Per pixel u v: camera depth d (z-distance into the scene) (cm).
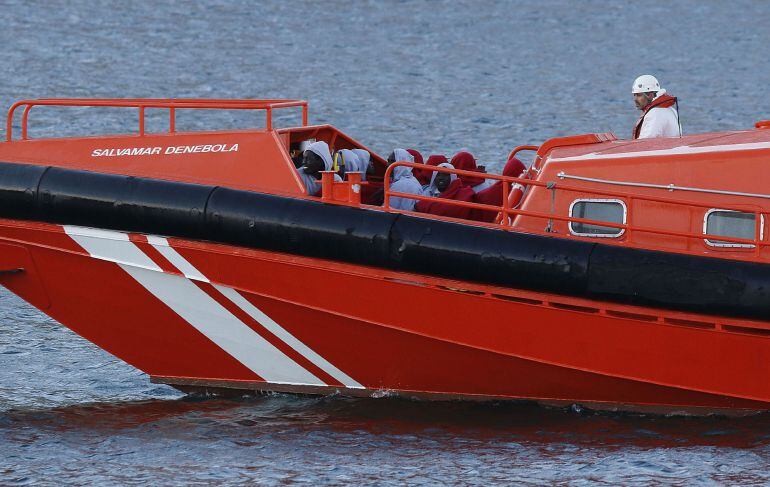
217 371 4144
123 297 4025
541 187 3900
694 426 3884
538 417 3969
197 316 4003
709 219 3819
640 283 3731
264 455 3691
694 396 3859
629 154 3891
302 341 3984
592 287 3753
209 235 3872
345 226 3809
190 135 3997
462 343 3853
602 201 3866
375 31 16450
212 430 3900
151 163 3997
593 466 3581
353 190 3853
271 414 4028
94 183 3928
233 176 3947
